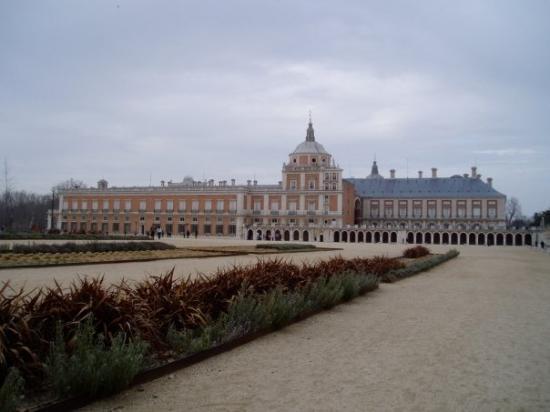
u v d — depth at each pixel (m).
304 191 117.00
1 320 7.71
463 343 11.97
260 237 117.25
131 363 7.92
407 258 42.16
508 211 190.25
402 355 10.72
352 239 112.62
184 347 9.88
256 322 12.04
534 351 11.35
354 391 8.32
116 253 38.09
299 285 16.00
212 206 121.62
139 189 128.62
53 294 9.01
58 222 136.12
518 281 27.22
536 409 7.71
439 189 131.88
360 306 17.33
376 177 154.25
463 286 24.12
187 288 12.06
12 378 6.68
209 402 7.64
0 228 96.12
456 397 8.16
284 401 7.76
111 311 9.08
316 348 11.19
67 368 7.45
